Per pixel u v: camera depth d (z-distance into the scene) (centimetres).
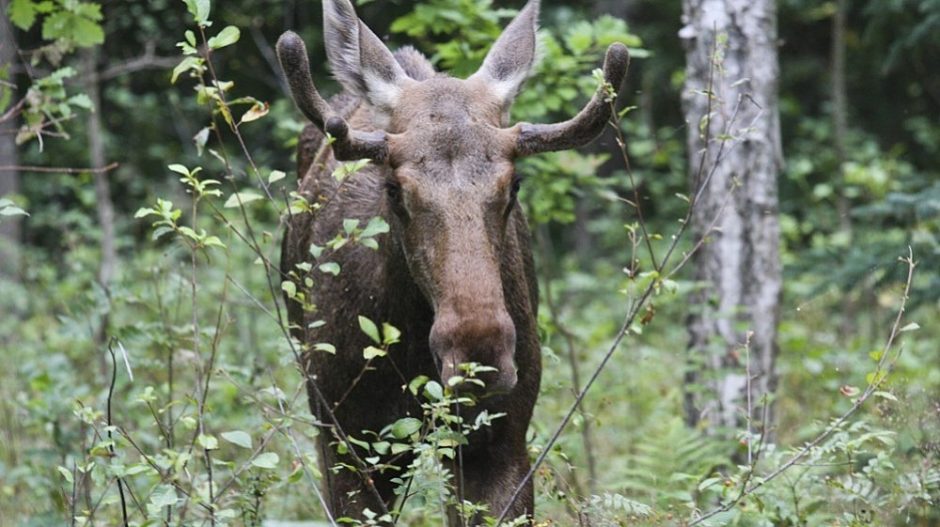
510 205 802
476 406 850
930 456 932
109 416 837
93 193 2023
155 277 1226
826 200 2342
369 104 847
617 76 819
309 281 820
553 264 2384
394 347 868
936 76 2895
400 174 787
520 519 792
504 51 885
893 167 2103
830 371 1461
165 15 2359
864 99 2959
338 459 893
